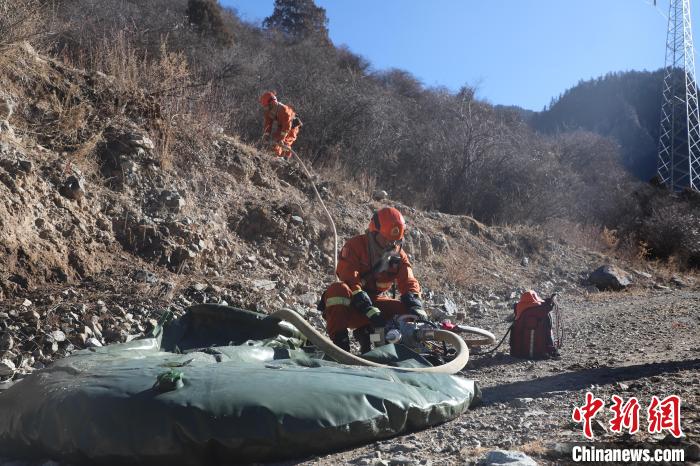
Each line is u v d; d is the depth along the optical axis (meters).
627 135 68.88
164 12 21.22
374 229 5.75
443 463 3.22
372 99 20.02
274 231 11.07
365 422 3.56
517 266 15.62
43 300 7.01
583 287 15.28
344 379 3.80
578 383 5.21
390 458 3.36
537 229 18.22
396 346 4.78
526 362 6.61
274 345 4.82
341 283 5.66
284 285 9.84
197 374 3.65
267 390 3.48
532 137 25.73
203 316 5.10
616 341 7.93
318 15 39.56
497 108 26.22
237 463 3.33
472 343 6.63
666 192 26.25
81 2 16.95
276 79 19.44
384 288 5.85
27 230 7.68
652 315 10.39
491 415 4.28
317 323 8.75
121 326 6.97
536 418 4.11
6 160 8.13
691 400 4.25
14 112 9.30
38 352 6.19
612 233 20.86
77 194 8.71
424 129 21.50
